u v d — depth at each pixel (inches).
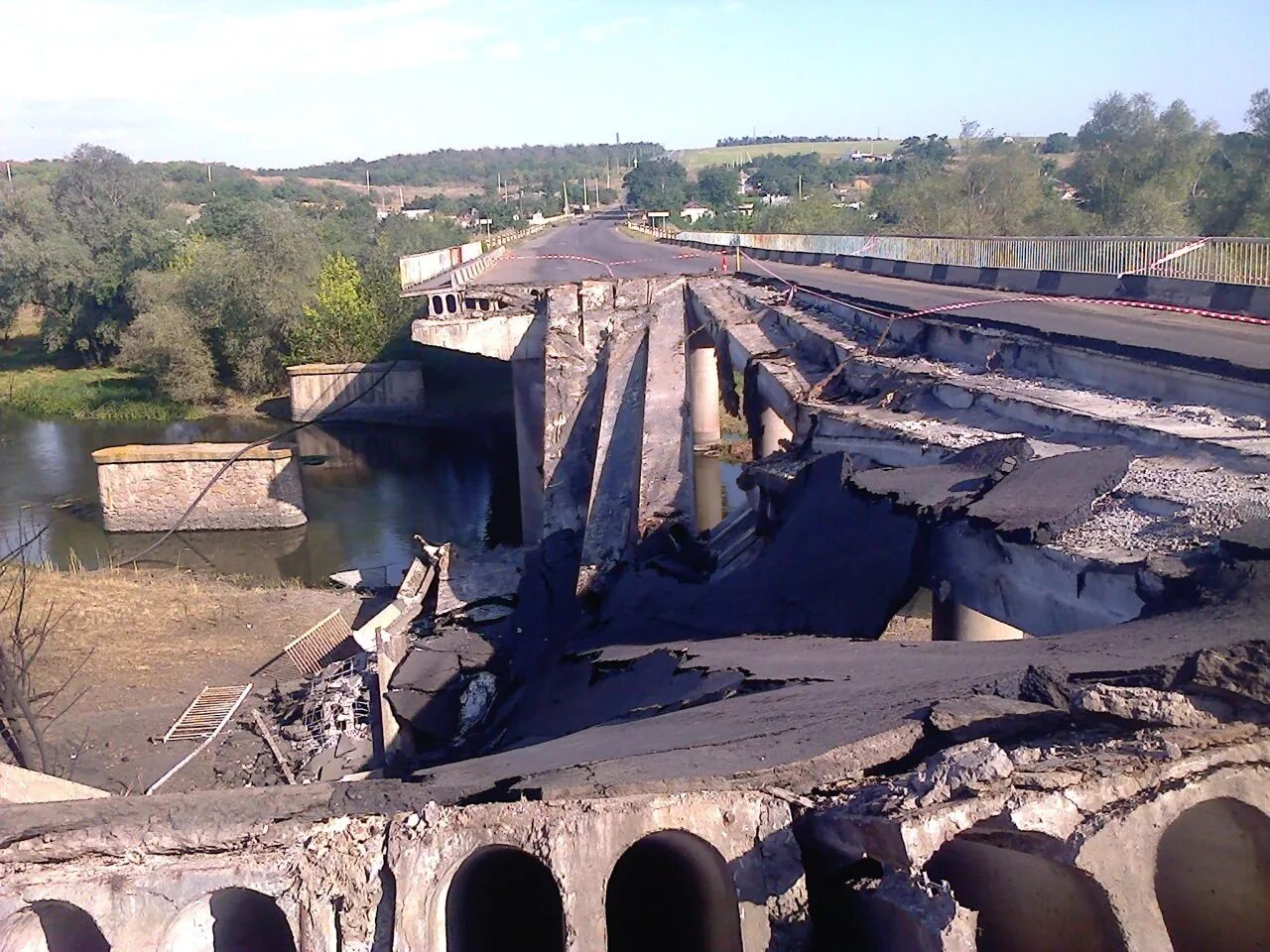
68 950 211.0
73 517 1729.8
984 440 536.4
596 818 190.9
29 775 449.1
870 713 252.8
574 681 565.9
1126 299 951.6
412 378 2383.1
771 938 190.7
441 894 189.0
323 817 214.1
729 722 300.7
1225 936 199.2
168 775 740.7
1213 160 2787.9
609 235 3789.4
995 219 2768.2
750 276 1636.3
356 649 983.0
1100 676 229.6
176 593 1176.8
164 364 2541.8
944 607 495.8
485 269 2142.0
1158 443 466.9
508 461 2062.0
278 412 2507.4
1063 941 192.5
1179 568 318.0
